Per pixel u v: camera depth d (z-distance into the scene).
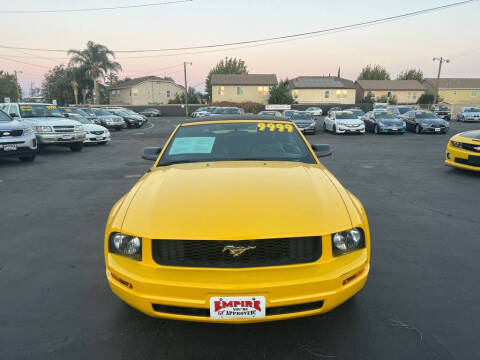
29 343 2.46
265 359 2.29
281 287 2.09
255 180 2.71
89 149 14.68
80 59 52.66
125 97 64.50
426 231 4.63
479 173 8.79
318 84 58.66
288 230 2.15
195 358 2.30
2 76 70.69
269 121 3.99
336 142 16.78
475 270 3.51
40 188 7.38
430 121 20.92
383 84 63.50
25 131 10.62
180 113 53.41
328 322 2.65
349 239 2.29
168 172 3.01
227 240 2.11
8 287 3.25
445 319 2.68
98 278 3.42
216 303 2.10
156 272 2.16
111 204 6.11
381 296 3.02
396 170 9.34
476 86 64.19
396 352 2.33
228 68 73.19
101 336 2.54
